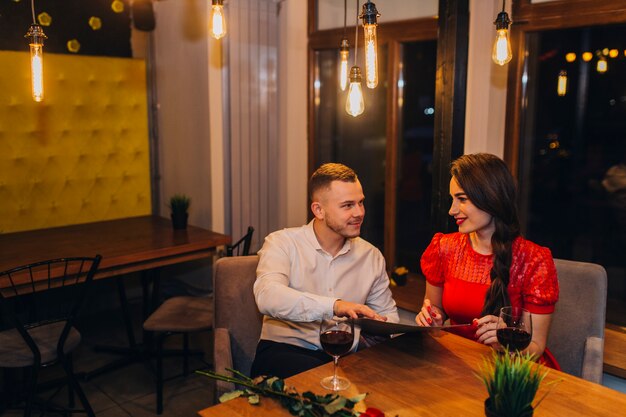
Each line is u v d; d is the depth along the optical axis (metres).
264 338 2.22
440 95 2.94
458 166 2.08
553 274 2.03
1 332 2.90
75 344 2.85
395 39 3.59
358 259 2.25
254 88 4.29
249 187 4.39
